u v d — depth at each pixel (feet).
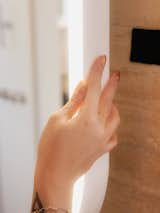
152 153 1.49
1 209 5.12
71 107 1.37
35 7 4.04
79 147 1.32
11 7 4.09
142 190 1.56
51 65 4.41
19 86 4.38
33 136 4.45
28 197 4.73
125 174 1.60
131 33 1.42
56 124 1.34
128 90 1.49
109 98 1.35
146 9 1.36
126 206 1.63
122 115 1.53
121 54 1.47
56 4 4.25
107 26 1.42
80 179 1.51
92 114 1.29
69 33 1.49
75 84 1.52
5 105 4.60
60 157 1.34
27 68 4.20
